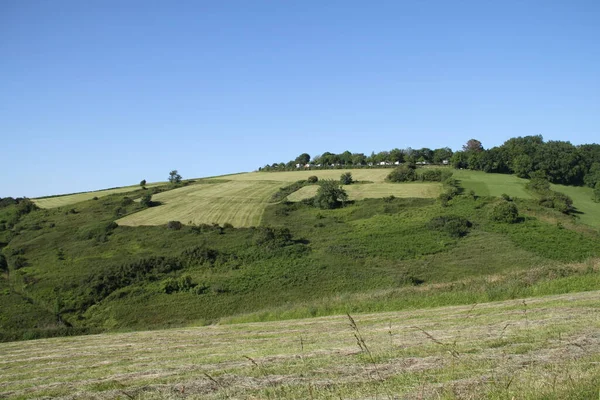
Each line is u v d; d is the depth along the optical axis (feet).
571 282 63.82
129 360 40.01
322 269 139.74
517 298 60.54
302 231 181.37
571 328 34.24
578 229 159.94
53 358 44.70
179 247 170.09
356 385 23.50
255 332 53.42
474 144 408.26
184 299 126.52
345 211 205.67
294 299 118.11
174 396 25.11
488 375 23.17
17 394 29.35
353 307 67.92
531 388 20.25
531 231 157.79
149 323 113.09
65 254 176.45
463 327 40.75
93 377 33.14
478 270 125.08
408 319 51.08
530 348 29.07
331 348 35.78
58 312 125.80
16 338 86.99
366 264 141.59
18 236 204.33
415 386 22.25
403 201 209.36
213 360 35.50
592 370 22.41
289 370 28.35
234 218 204.03
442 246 150.51
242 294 126.52
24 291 142.00
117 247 177.17
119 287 138.51
